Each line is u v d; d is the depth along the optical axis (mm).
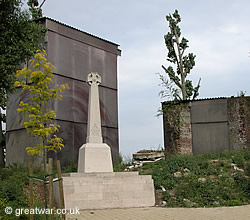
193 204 13000
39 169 17609
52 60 19609
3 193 11727
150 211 11852
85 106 20953
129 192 13648
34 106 8539
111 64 23281
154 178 15656
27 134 19266
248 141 20891
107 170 15000
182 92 29406
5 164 20391
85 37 21797
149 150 22203
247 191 14188
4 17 17234
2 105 18609
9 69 16656
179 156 19578
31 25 17906
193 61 30062
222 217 10055
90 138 15336
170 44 30312
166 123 22797
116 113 23062
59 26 20359
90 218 10414
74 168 18234
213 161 18172
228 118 21875
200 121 22484
